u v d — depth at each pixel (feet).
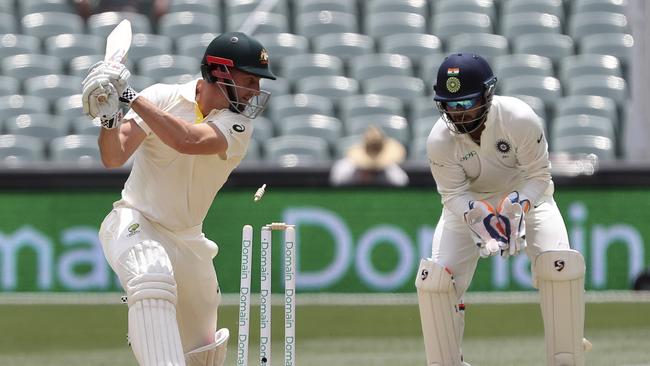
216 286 56.70
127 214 53.26
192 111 52.75
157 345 49.60
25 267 116.47
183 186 53.31
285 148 134.00
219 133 50.83
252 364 77.71
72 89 141.90
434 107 140.77
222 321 100.22
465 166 58.29
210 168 53.26
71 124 138.21
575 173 117.70
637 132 133.49
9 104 139.85
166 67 143.43
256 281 116.16
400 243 117.50
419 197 117.50
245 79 51.83
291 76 144.05
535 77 143.02
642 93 133.28
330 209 117.08
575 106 141.38
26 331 95.30
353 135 138.10
